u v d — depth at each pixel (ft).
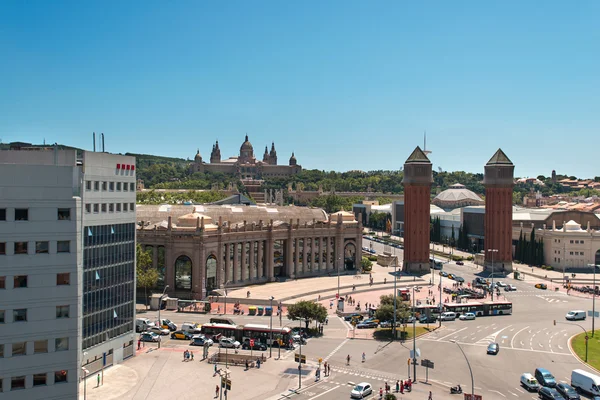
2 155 323.98
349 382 318.24
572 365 355.15
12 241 259.19
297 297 547.08
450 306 497.46
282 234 644.69
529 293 614.34
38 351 263.49
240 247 597.93
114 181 338.13
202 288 536.83
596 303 561.43
